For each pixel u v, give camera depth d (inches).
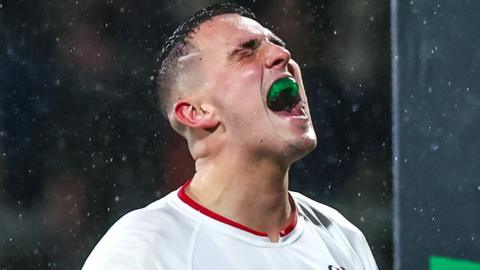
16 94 610.5
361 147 581.9
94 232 594.6
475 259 434.3
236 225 251.9
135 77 597.9
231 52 249.1
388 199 570.9
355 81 584.7
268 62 247.6
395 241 470.6
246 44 250.5
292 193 285.9
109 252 236.7
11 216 593.6
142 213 251.6
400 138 466.0
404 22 463.8
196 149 256.7
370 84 581.9
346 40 587.2
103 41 601.9
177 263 240.8
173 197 260.1
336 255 268.5
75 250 592.4
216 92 247.9
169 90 258.8
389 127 574.6
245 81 246.5
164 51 264.4
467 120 438.3
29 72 609.6
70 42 605.6
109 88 602.2
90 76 604.4
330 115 588.1
